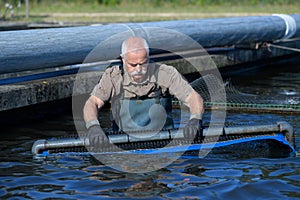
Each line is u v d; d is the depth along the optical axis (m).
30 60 10.70
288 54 19.20
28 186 7.39
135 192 7.09
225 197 6.95
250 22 16.28
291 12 32.47
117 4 43.12
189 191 7.12
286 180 7.55
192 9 37.72
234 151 8.68
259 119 11.06
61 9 40.06
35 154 8.61
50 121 11.23
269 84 14.91
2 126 10.80
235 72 16.97
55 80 11.71
